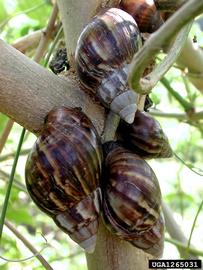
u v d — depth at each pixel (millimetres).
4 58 234
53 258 531
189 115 442
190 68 389
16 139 633
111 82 233
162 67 217
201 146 707
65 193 227
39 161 228
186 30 226
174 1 267
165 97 560
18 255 515
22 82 237
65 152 225
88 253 253
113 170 235
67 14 264
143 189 231
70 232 237
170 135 616
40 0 532
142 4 259
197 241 705
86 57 235
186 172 760
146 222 234
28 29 517
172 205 724
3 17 537
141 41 246
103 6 260
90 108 249
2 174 481
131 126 256
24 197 659
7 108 240
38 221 709
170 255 541
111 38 233
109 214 236
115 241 248
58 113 235
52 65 273
